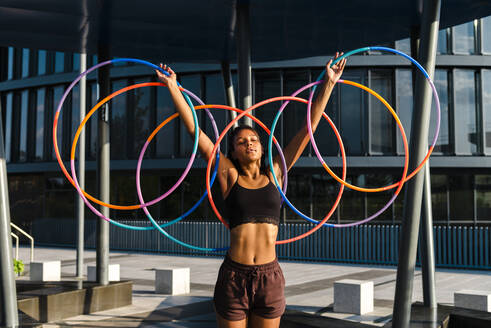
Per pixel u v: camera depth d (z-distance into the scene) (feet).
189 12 24.89
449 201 67.77
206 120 70.90
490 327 21.27
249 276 11.00
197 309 30.32
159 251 72.59
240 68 24.53
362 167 67.92
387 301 33.24
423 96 18.37
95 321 26.73
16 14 25.07
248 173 11.65
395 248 58.70
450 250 56.34
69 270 51.47
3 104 90.79
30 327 19.72
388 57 66.28
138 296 34.96
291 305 32.01
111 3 23.54
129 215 77.51
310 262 60.90
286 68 69.05
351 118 67.15
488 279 45.32
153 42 29.99
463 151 66.13
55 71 83.97
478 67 66.95
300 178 69.67
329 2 23.61
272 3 23.75
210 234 69.21
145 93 75.00
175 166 71.56
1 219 20.01
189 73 72.13
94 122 79.41
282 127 68.18
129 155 75.15
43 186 88.02
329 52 32.91
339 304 29.58
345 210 68.03
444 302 32.96
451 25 27.37
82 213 45.47
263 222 11.10
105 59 30.53
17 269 42.55
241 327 11.17
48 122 84.38
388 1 23.31
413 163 18.25
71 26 26.94
